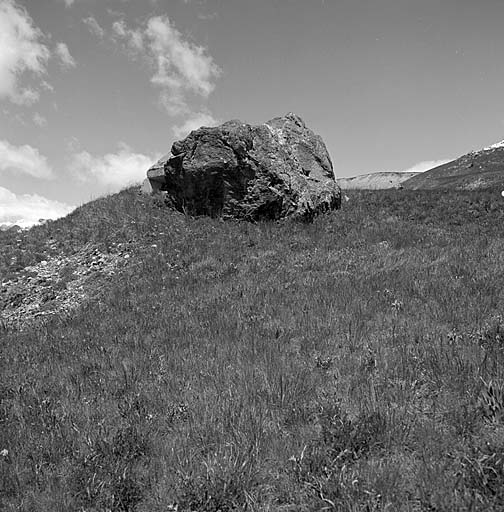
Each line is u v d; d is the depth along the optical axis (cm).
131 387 715
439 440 467
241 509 415
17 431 600
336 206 2333
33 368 902
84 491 457
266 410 577
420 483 404
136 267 1638
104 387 726
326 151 2511
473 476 395
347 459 460
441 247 1506
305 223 2077
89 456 508
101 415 631
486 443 435
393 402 564
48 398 711
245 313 1055
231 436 524
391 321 870
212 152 2044
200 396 641
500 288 995
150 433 557
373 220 2088
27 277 1736
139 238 1895
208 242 1823
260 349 805
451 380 584
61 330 1173
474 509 363
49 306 1470
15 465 514
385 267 1321
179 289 1377
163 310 1194
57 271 1744
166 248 1781
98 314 1262
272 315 1020
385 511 376
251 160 2083
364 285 1141
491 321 809
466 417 490
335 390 616
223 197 2086
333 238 1816
